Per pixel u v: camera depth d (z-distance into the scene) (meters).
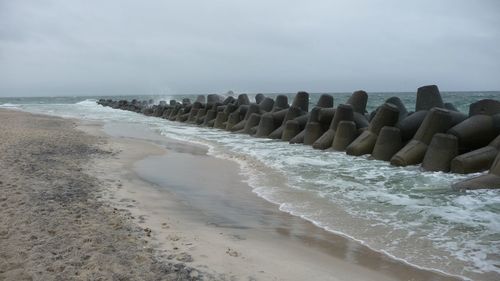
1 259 4.38
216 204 7.38
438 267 4.82
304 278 4.41
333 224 6.34
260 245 5.38
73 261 4.41
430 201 7.73
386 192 8.37
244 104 24.88
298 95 20.25
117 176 9.35
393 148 12.43
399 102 15.96
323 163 11.77
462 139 11.05
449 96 64.12
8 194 6.88
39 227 5.36
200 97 38.62
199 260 4.72
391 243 5.58
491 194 8.20
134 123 27.28
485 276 4.60
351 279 4.43
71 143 14.29
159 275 4.24
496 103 11.42
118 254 4.68
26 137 14.98
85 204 6.66
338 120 15.04
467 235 5.91
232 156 13.03
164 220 6.24
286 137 17.61
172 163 11.59
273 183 9.14
